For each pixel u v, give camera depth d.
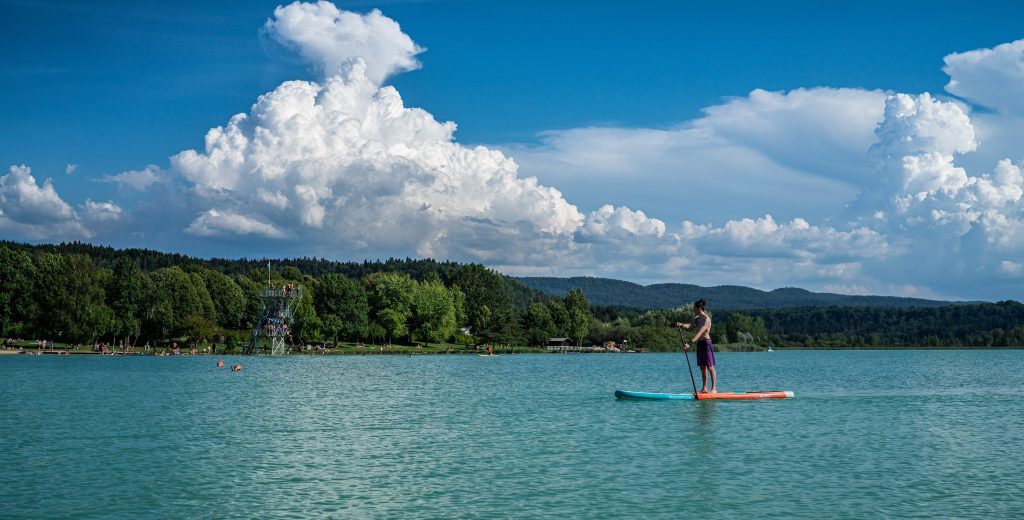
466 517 18.08
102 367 96.50
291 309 170.00
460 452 26.48
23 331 154.50
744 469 23.20
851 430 30.97
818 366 119.06
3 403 44.91
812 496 19.84
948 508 18.64
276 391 55.25
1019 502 19.19
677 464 23.98
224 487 21.12
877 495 19.94
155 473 23.02
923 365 123.06
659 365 118.56
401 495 20.17
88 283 150.88
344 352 180.00
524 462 24.52
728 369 105.88
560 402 44.25
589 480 21.80
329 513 18.47
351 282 194.88
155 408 42.03
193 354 156.88
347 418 37.12
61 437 30.33
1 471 23.25
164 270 185.88
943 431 30.95
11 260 153.88
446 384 64.31
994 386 60.81
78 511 18.61
